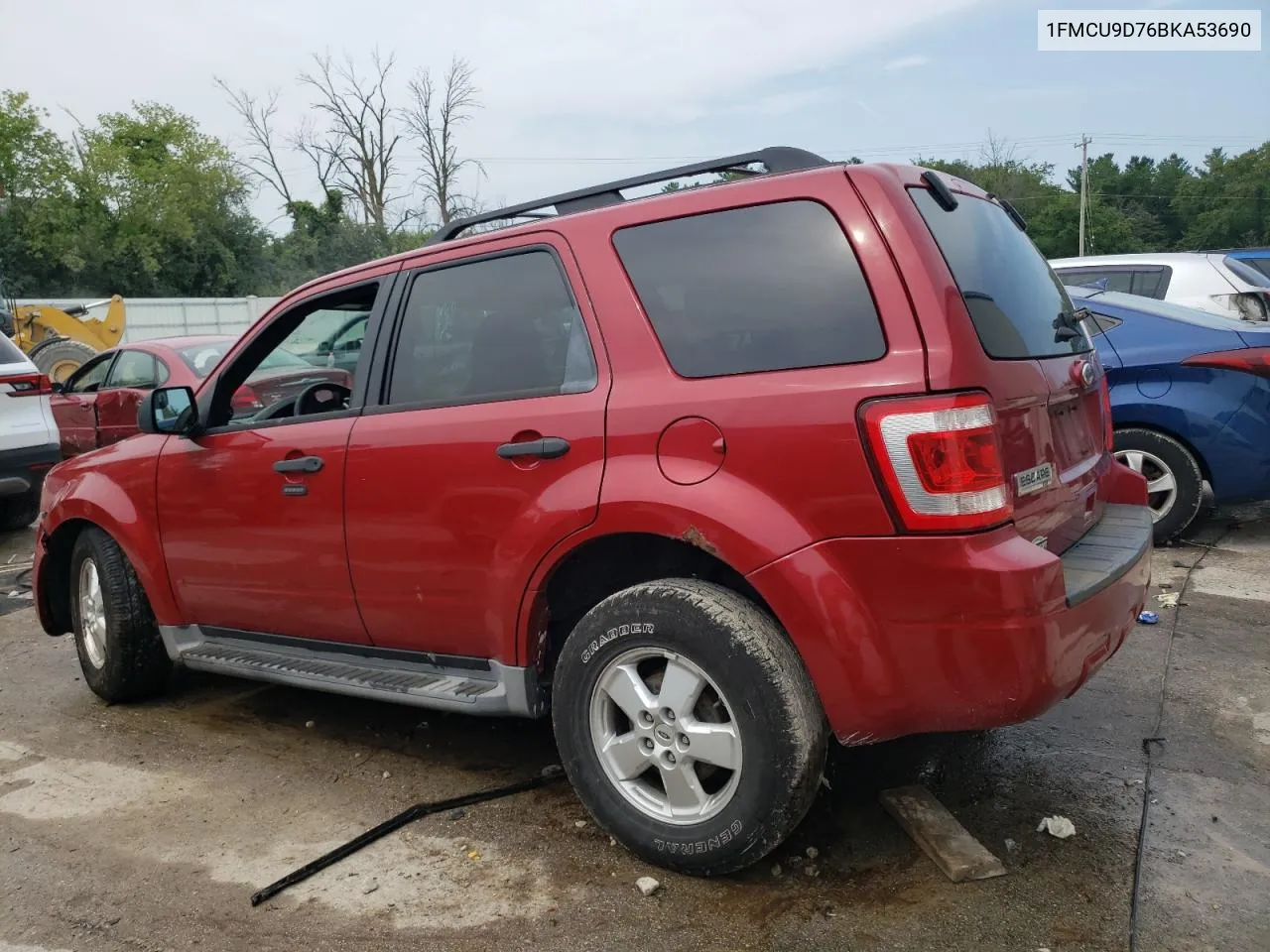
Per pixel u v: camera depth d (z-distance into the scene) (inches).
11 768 153.9
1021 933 99.3
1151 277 326.3
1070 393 120.4
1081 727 146.3
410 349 134.5
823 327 102.3
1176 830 117.5
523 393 121.2
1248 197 3142.2
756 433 102.0
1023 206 3006.9
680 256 112.8
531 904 109.0
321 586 141.4
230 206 1700.3
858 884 109.0
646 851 112.5
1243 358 219.9
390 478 129.8
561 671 117.2
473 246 130.7
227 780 145.3
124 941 106.3
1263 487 224.5
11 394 293.4
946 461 94.2
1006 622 93.7
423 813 130.8
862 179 103.9
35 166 1512.1
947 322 97.3
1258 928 98.7
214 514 152.9
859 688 99.0
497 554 120.3
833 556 98.9
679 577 114.9
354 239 1674.5
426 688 131.6
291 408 162.2
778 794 102.3
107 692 176.6
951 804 125.3
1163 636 181.8
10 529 338.6
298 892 114.1
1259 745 138.9
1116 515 135.9
